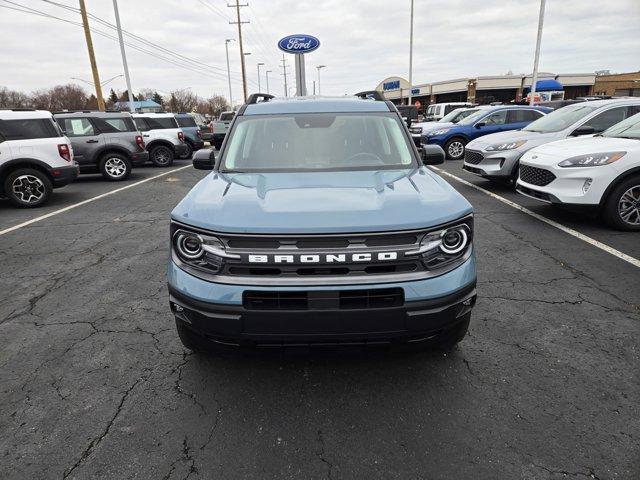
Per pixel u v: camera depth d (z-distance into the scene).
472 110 16.39
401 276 2.29
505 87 48.16
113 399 2.65
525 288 4.12
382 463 2.15
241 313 2.29
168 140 15.44
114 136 11.99
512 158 8.36
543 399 2.58
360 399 2.62
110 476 2.09
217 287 2.31
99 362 3.05
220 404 2.59
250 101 4.28
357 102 4.10
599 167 5.66
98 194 9.95
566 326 3.41
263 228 2.27
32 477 2.09
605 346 3.12
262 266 2.27
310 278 2.26
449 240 2.39
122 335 3.42
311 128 3.72
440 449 2.23
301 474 2.09
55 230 6.72
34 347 3.26
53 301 4.08
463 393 2.65
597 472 2.06
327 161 3.45
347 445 2.27
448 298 2.34
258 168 3.41
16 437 2.35
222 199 2.63
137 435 2.36
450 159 14.29
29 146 8.41
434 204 2.49
